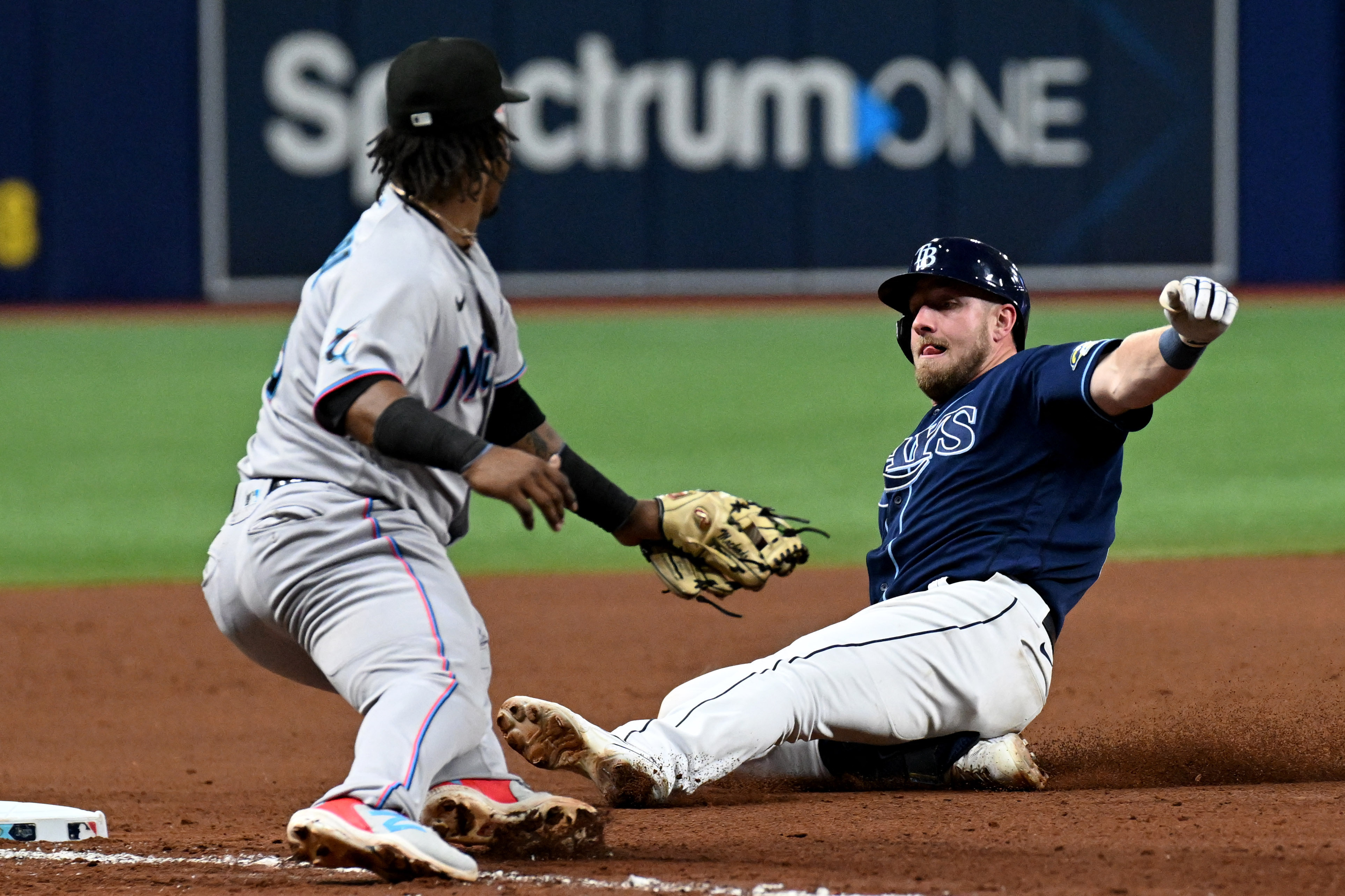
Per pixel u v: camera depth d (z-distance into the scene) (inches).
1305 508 1405.0
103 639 1043.3
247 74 2972.4
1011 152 3024.1
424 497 454.9
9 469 1681.8
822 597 1120.8
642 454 1652.3
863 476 1553.9
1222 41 3024.1
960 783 582.9
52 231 2997.0
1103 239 3048.7
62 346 2544.3
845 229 3048.7
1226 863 443.8
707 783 557.6
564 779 681.6
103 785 668.1
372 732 426.6
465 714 439.5
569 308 2942.9
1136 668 853.2
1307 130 3078.2
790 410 1894.7
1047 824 505.4
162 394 2112.5
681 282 3056.1
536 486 414.6
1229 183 3058.6
